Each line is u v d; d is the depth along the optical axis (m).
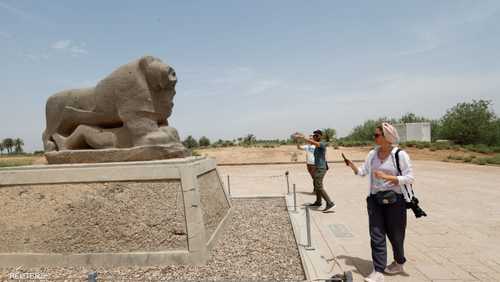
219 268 3.95
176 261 4.06
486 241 5.02
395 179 3.57
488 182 11.70
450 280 3.65
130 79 5.44
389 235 3.79
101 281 3.66
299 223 6.17
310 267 3.85
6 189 4.74
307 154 8.33
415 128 33.47
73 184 4.62
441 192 9.66
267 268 3.94
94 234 4.26
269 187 11.59
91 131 5.74
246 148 29.95
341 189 10.70
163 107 5.71
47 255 4.21
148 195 4.41
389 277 3.76
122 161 5.23
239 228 5.85
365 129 41.88
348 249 4.78
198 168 4.90
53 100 6.20
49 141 6.20
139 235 4.21
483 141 31.45
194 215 4.19
